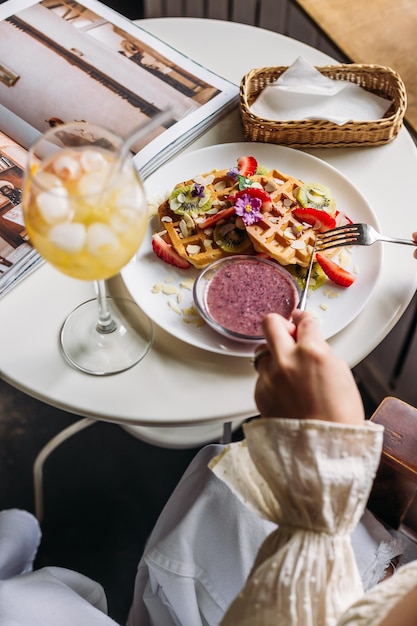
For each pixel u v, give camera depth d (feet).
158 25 4.58
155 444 5.24
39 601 3.02
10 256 3.38
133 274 3.45
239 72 4.32
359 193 3.68
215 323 3.15
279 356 2.34
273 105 3.98
